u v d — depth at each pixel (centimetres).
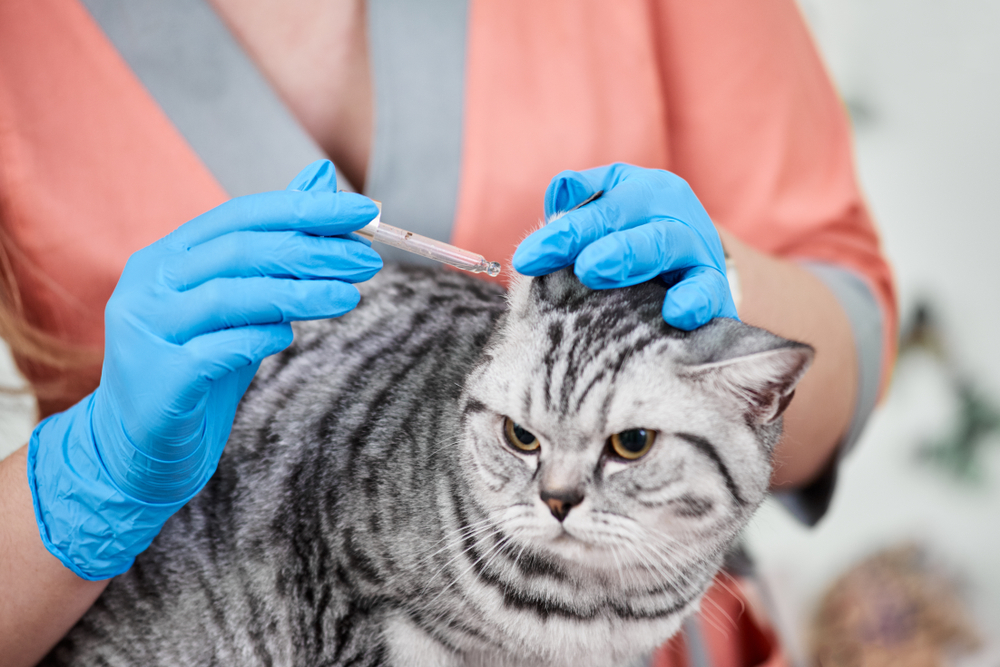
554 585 78
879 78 167
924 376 167
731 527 75
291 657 82
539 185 110
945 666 160
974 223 163
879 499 166
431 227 109
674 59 124
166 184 102
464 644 82
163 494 71
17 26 102
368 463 80
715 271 75
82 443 72
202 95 103
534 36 112
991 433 163
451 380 84
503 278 104
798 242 128
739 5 123
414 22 107
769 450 75
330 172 77
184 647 82
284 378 91
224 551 82
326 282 68
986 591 163
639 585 79
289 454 83
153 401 65
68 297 103
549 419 69
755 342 66
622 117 114
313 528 80
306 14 112
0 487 76
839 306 117
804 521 128
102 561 72
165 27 103
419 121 107
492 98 109
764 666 112
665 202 78
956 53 162
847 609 163
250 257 68
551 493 69
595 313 72
